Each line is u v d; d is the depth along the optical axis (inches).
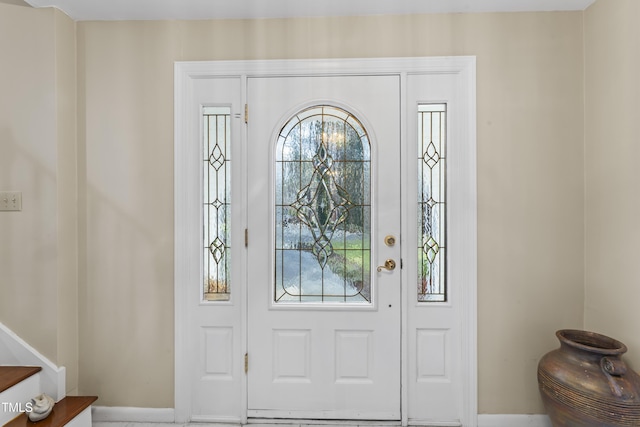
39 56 70.7
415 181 75.0
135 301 76.0
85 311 75.8
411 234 74.8
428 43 74.1
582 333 65.4
